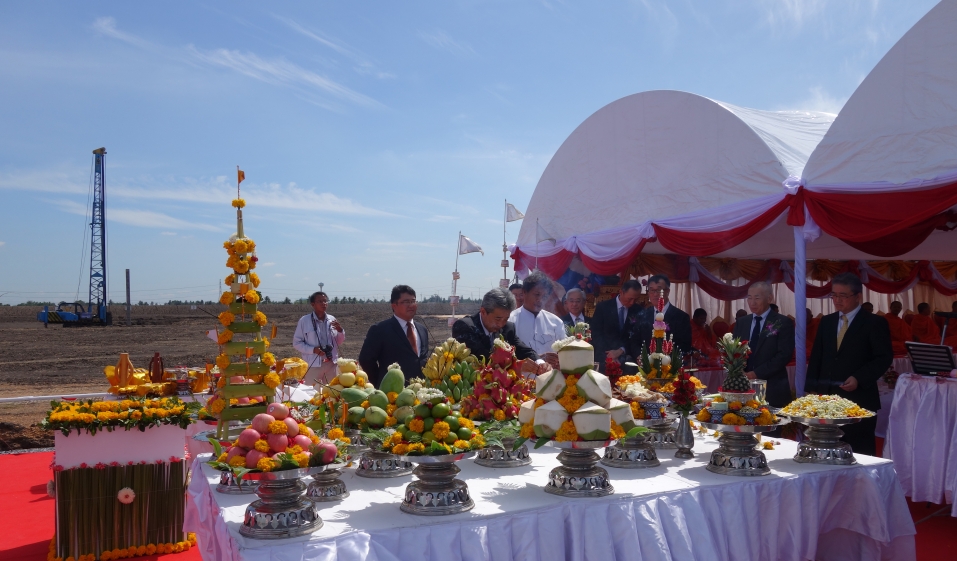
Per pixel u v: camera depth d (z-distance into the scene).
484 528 2.55
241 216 3.25
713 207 7.48
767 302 6.29
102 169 44.53
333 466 2.56
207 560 3.20
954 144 5.31
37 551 4.79
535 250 10.62
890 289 14.11
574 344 2.92
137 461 4.73
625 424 2.94
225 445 3.06
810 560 3.36
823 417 3.56
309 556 2.29
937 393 5.56
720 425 3.39
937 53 5.44
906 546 3.68
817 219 6.16
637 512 2.84
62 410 4.64
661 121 8.23
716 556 2.94
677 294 12.11
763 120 7.80
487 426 3.12
